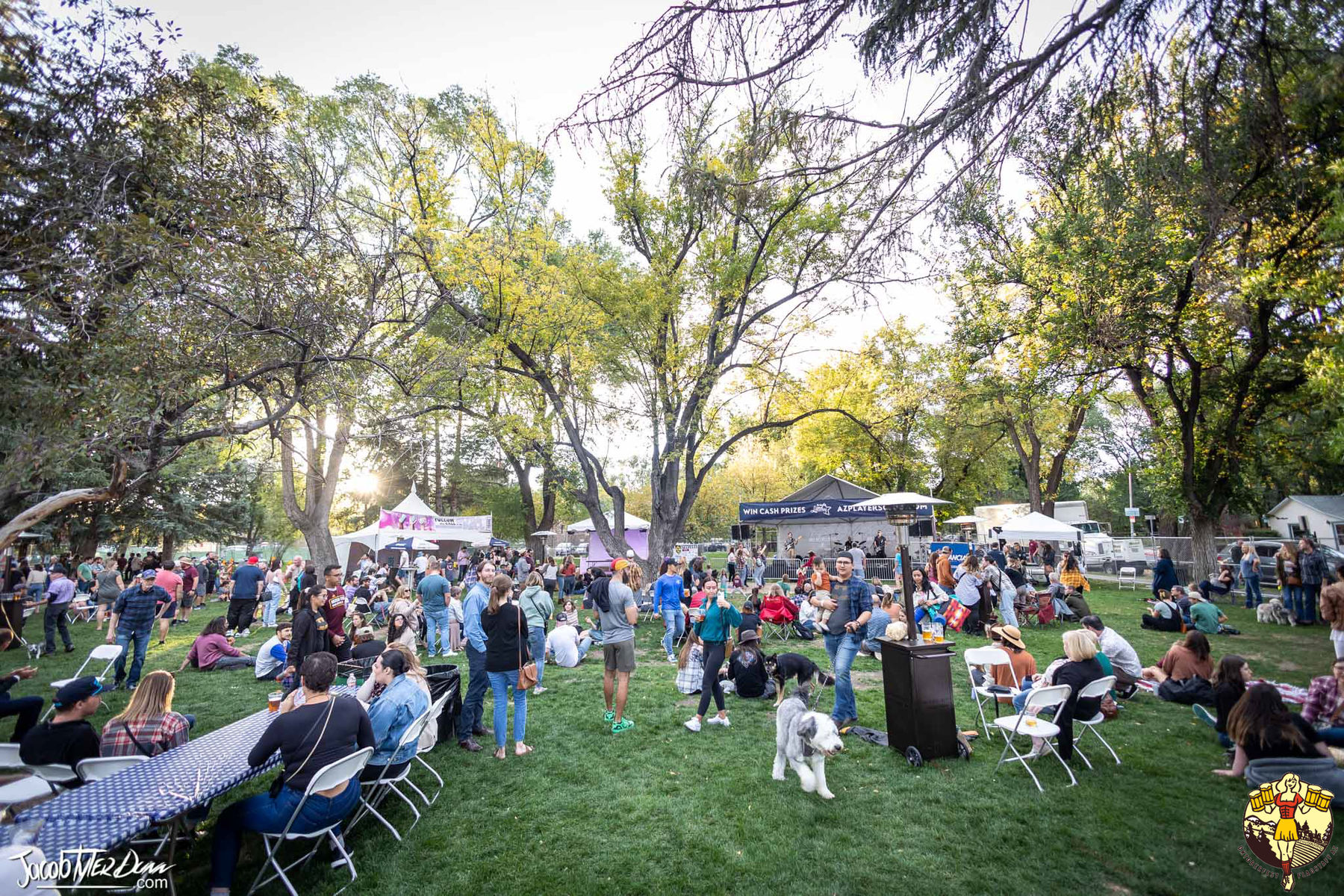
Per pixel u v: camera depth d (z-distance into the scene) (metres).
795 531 28.20
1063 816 4.42
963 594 11.46
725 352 16.52
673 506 16.59
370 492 36.41
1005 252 15.73
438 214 14.35
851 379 21.72
